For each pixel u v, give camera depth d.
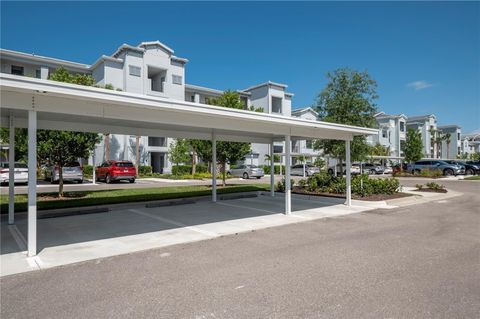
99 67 28.80
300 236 6.96
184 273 4.68
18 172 19.59
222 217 9.37
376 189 13.59
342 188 13.95
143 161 29.91
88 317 3.38
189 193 14.54
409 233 7.13
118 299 3.80
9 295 3.96
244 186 18.53
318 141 15.90
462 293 3.88
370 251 5.71
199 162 33.75
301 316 3.35
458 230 7.39
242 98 41.84
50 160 12.10
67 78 12.53
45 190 16.50
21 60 26.14
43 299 3.83
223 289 4.07
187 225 8.23
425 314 3.37
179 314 3.42
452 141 55.38
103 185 20.41
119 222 8.62
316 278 4.41
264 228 7.84
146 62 29.58
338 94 15.44
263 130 9.12
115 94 5.79
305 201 12.88
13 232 7.43
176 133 11.84
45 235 7.15
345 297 3.80
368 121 15.17
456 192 15.81
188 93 35.31
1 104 5.20
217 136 13.26
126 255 5.66
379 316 3.34
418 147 32.25
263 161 40.28
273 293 3.93
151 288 4.12
